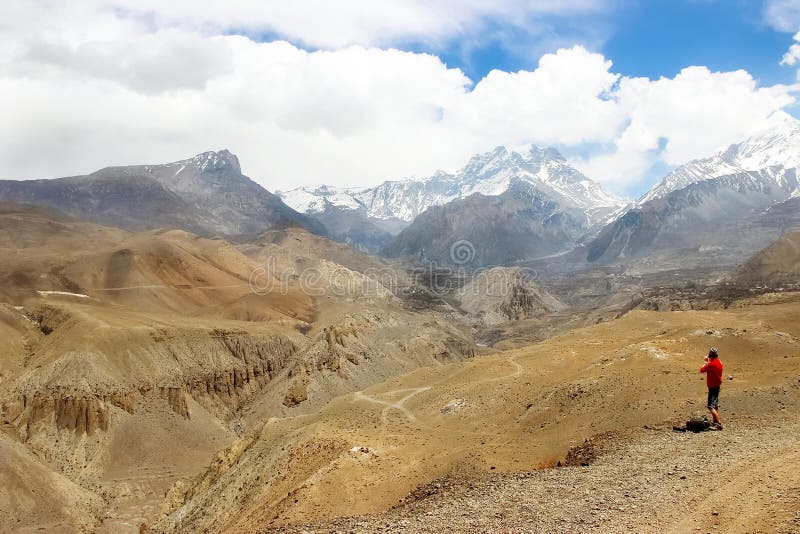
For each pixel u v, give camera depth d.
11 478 133.75
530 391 91.06
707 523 30.75
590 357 103.44
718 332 90.69
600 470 43.94
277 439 94.88
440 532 37.06
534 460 60.06
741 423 51.25
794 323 126.19
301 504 58.66
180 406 194.12
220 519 79.00
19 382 181.12
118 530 136.62
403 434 83.38
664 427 54.25
